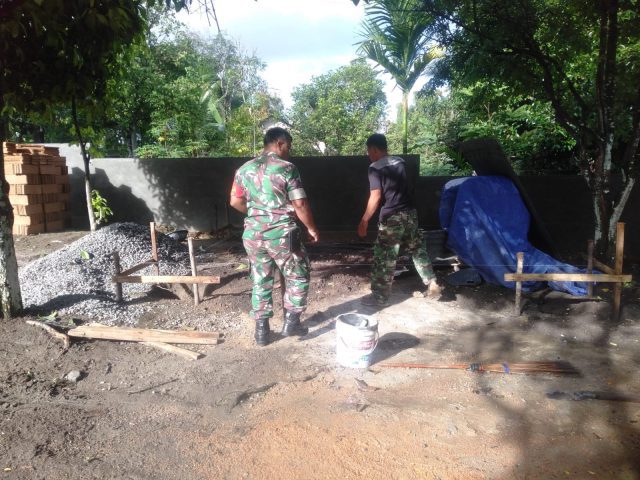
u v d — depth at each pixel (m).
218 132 18.02
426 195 8.69
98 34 4.91
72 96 5.63
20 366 3.64
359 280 6.01
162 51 15.71
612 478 2.53
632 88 5.43
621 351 4.09
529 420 3.06
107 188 9.87
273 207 3.93
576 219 7.68
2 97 4.30
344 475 2.56
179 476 2.55
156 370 3.70
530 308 5.00
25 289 5.13
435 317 4.87
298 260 4.07
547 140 9.45
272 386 3.48
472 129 10.59
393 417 3.08
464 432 2.93
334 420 3.05
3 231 4.26
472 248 5.70
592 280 4.57
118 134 16.03
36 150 9.06
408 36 11.11
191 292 5.30
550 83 5.84
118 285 4.90
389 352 4.07
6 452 2.69
